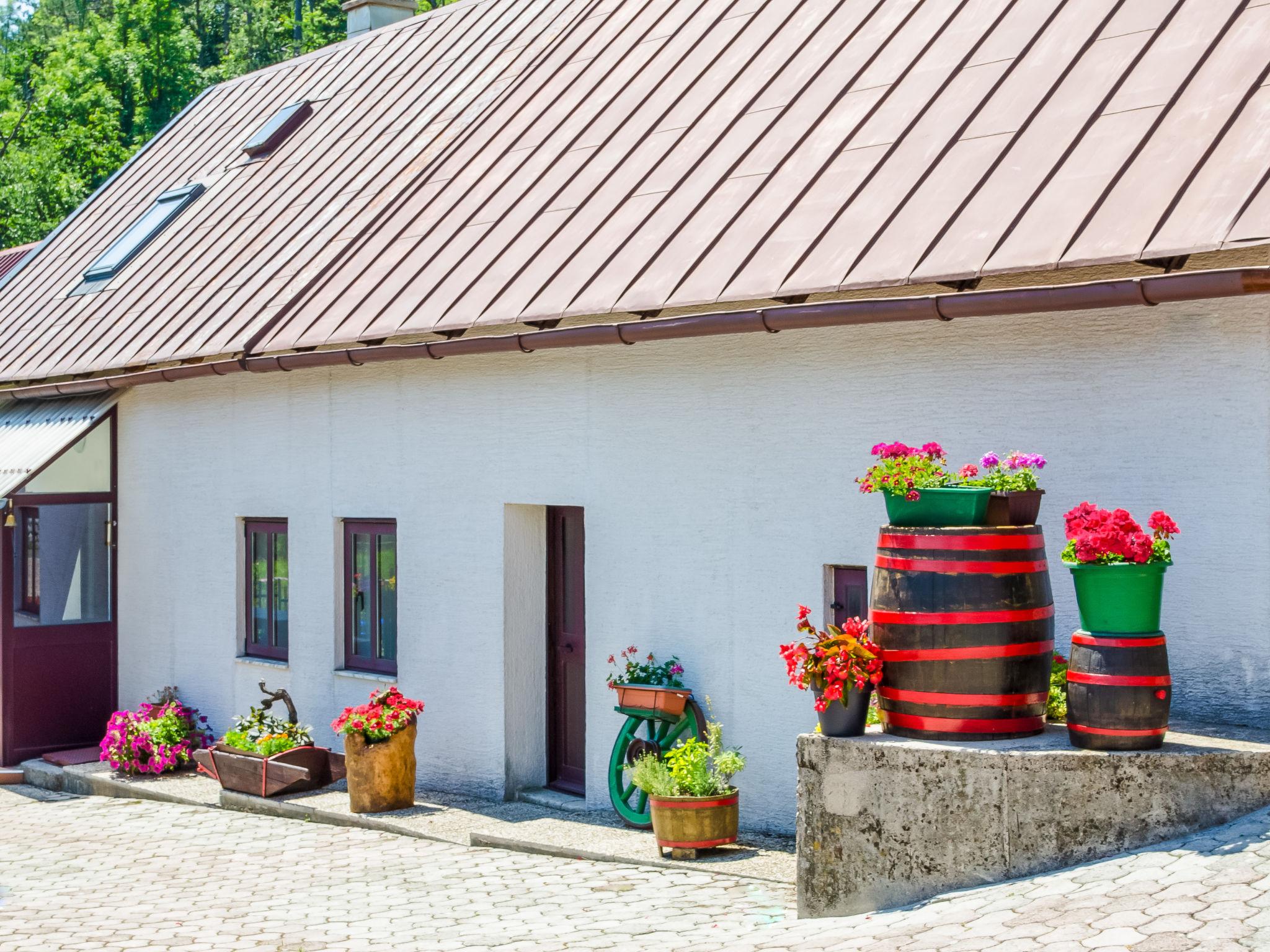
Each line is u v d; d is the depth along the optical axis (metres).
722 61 11.93
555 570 11.41
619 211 10.69
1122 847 6.21
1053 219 7.62
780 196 9.53
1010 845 6.41
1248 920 5.18
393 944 7.43
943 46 9.99
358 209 13.91
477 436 11.34
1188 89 8.02
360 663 12.74
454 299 10.98
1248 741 6.50
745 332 9.07
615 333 9.53
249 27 57.22
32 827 12.01
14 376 15.96
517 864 9.09
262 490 13.59
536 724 11.41
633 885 8.23
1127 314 7.48
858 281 8.15
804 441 9.01
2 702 14.82
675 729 9.66
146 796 13.07
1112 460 7.55
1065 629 7.74
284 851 10.14
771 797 9.20
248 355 12.59
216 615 14.24
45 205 42.59
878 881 6.78
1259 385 7.02
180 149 19.25
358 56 18.05
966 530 6.75
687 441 9.72
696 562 9.66
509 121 13.53
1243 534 7.07
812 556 8.98
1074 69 8.82
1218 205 7.00
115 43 49.56
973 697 6.70
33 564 15.04
